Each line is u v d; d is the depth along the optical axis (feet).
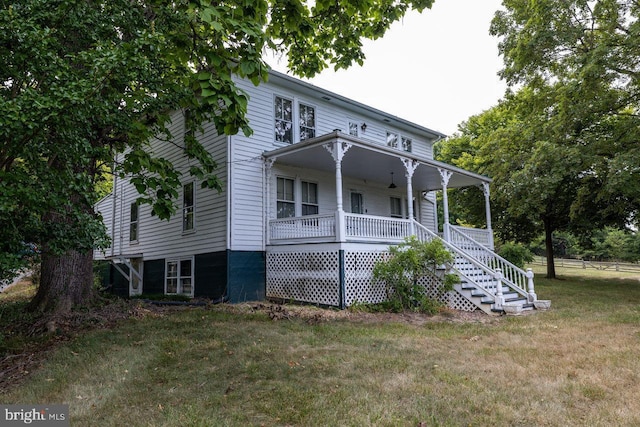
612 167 40.88
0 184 13.03
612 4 42.65
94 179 25.48
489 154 59.41
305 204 41.06
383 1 23.36
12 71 14.34
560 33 45.29
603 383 13.55
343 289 30.78
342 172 43.39
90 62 15.80
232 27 14.23
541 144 48.08
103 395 12.90
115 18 19.36
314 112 42.57
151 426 10.44
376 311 30.37
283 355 17.13
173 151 42.34
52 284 26.17
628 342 19.49
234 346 18.72
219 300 33.60
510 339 20.65
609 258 132.98
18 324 23.18
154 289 43.93
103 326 23.52
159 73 21.57
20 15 14.52
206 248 36.65
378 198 49.08
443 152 93.76
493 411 11.19
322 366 15.46
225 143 35.47
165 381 14.16
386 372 14.71
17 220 14.97
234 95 14.23
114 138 25.73
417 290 31.04
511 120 76.43
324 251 32.35
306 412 11.11
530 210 54.85
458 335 21.80
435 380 13.82
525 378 14.08
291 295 34.42
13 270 17.11
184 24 16.37
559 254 149.79
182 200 40.57
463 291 31.40
